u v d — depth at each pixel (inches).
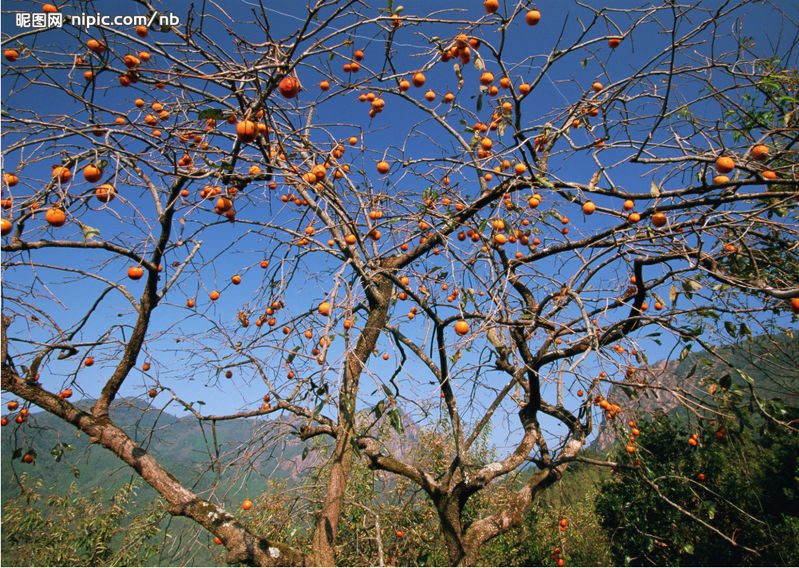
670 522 232.1
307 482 159.6
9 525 218.7
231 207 111.5
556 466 160.2
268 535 165.0
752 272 114.4
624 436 149.0
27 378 122.8
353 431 121.3
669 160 106.5
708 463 213.0
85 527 221.1
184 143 102.7
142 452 123.0
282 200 136.8
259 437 128.0
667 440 229.1
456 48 107.3
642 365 113.1
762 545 223.5
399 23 100.6
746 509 228.8
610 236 125.6
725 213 100.6
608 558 263.0
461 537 136.1
